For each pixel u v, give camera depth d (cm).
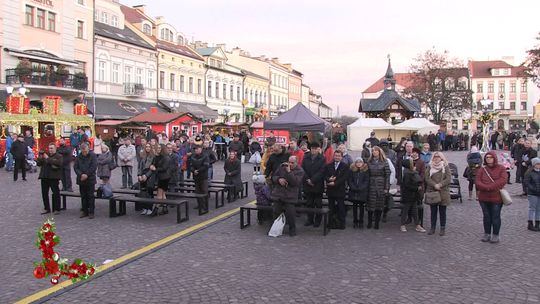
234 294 622
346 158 1252
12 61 3256
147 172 1201
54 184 1197
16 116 2461
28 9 3388
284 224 976
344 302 594
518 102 9881
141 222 1105
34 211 1236
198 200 1201
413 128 3591
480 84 10081
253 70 7694
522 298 609
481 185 904
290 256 810
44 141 2308
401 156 1323
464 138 4775
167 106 4753
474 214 1234
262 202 1066
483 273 714
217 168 2539
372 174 1024
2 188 1684
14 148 1889
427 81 6062
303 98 10075
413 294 622
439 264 762
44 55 3475
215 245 886
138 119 3244
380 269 733
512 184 1878
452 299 605
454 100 6012
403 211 1026
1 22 3167
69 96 3647
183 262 770
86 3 3894
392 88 4722
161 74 4844
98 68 4022
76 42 3800
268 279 683
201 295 618
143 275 701
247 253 829
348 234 993
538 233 1001
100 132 3497
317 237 962
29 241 903
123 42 4275
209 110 5512
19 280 675
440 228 989
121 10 4972
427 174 983
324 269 732
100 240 918
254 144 2969
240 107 6581
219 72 6003
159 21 5134
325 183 1141
